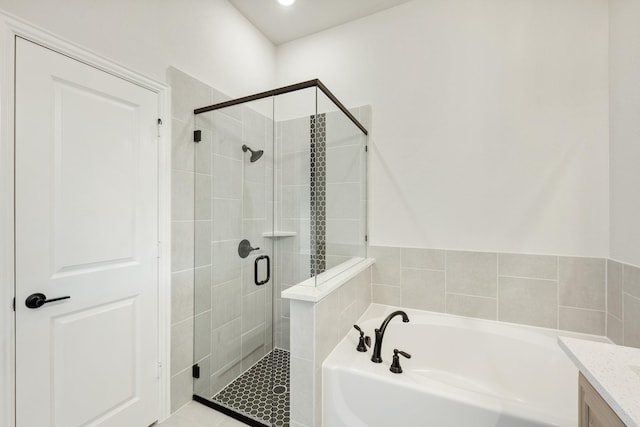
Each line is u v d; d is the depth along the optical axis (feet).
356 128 6.85
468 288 6.26
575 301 5.45
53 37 3.86
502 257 5.97
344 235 6.38
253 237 6.52
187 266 5.72
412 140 6.79
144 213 5.00
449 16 6.45
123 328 4.71
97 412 4.35
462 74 6.30
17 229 3.55
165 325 5.33
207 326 6.08
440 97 6.51
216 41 6.54
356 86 7.45
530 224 5.76
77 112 4.13
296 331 4.34
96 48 4.33
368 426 4.14
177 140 5.54
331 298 4.82
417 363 5.91
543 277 5.66
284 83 8.49
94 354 4.33
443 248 6.49
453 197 6.39
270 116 6.06
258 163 6.34
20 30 3.56
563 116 5.50
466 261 6.27
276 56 8.66
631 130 4.59
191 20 5.91
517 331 5.52
